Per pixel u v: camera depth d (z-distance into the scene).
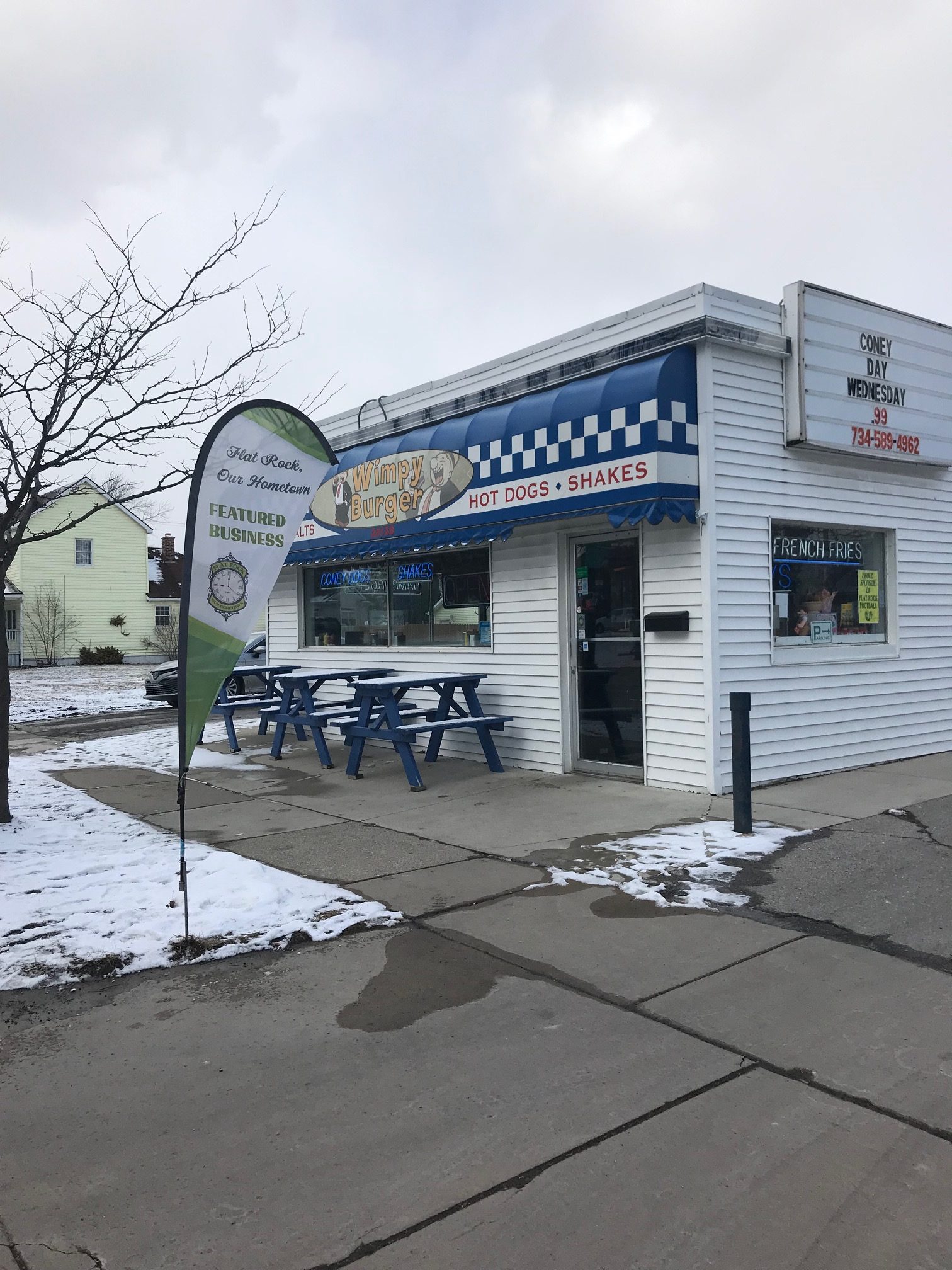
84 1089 3.60
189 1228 2.77
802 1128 3.20
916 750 10.03
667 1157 3.06
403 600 11.73
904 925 5.08
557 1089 3.50
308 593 13.73
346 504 11.39
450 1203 2.85
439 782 9.38
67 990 4.52
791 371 8.53
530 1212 2.80
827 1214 2.77
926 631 10.16
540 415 8.70
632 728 8.95
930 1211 2.77
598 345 8.98
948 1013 4.05
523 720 9.92
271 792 9.20
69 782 10.08
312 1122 3.32
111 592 42.53
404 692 10.29
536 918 5.33
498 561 10.16
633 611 8.88
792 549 8.91
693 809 7.67
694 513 7.95
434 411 10.66
